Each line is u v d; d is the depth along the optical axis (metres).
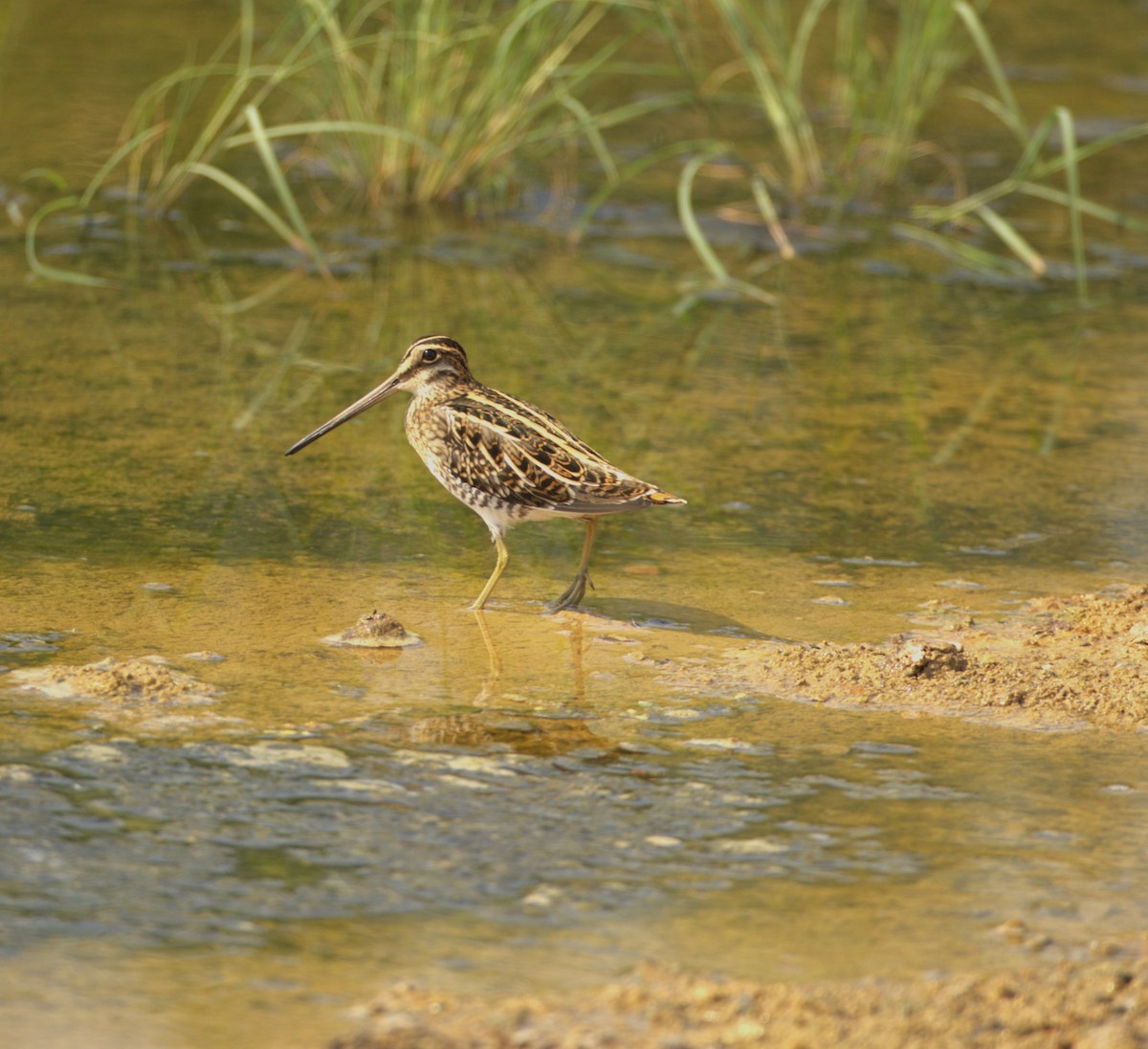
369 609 10.57
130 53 24.77
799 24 27.69
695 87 20.73
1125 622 10.79
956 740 8.99
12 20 25.70
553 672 9.73
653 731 8.95
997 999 6.51
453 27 20.56
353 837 7.60
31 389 14.52
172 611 10.27
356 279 18.34
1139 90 26.16
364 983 6.49
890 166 21.75
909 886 7.40
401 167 20.41
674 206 21.27
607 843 7.69
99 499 12.21
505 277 18.78
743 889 7.33
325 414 14.49
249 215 20.14
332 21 19.31
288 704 8.99
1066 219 21.55
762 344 17.16
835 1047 6.16
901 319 18.16
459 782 8.21
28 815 7.59
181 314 16.91
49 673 9.13
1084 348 17.39
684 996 6.45
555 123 21.30
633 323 17.56
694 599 11.07
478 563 11.64
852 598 11.20
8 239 18.64
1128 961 6.83
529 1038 6.14
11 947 6.60
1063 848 7.80
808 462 13.98
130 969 6.51
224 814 7.75
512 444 10.76
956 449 14.45
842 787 8.37
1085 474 13.94
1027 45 28.28
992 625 10.80
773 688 9.62
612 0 20.22
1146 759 8.82
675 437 14.38
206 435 13.80
